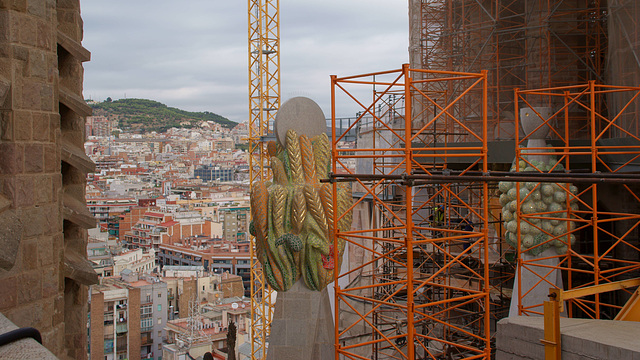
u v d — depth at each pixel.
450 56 34.38
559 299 10.94
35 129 8.66
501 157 28.08
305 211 22.09
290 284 22.47
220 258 166.75
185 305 123.94
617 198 26.81
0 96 7.74
